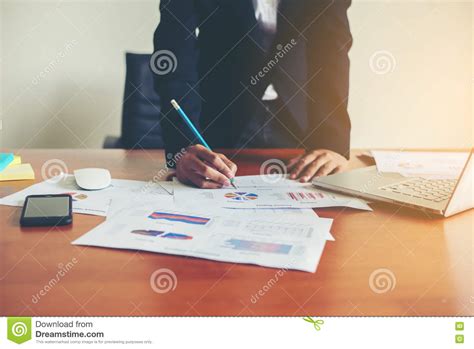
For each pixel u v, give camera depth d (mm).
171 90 1169
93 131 2186
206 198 833
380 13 2121
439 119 2230
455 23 2148
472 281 535
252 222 702
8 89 2111
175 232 656
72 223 702
